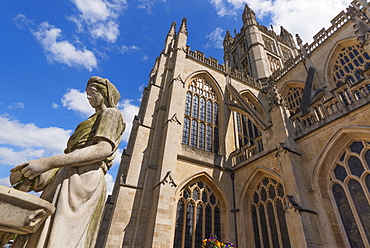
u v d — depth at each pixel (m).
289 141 18.34
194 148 25.56
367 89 15.14
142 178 21.95
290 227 14.59
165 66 34.44
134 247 17.41
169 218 17.75
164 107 27.61
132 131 30.03
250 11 63.66
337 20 32.88
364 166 14.07
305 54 36.00
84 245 3.17
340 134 15.46
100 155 3.29
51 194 3.07
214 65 37.88
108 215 21.72
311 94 27.56
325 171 16.17
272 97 22.20
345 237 13.75
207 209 21.89
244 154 24.86
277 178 18.80
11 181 2.93
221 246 14.67
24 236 2.75
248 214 21.25
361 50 27.80
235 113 32.84
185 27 37.88
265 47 55.00
